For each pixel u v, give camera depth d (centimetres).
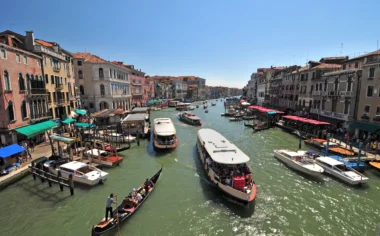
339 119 2967
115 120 3881
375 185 1611
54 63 2841
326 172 1833
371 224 1187
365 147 2262
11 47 1995
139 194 1373
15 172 1639
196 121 4306
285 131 3603
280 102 5250
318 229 1150
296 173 1844
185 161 2131
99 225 1093
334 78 3134
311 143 2659
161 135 2417
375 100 2425
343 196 1469
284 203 1388
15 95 2048
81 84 4169
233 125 4344
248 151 2470
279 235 1109
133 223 1200
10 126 1973
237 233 1125
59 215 1264
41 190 1528
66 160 1847
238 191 1313
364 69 2550
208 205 1365
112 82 4300
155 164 2052
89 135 2652
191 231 1142
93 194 1488
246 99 9681
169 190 1555
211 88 17400
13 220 1218
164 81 10819
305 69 4022
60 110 2998
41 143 2412
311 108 3747
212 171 1578
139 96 6969
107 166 1964
